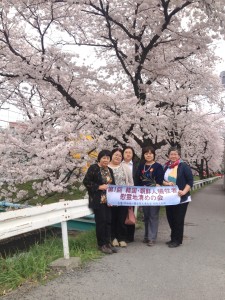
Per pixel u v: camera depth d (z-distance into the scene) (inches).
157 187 253.6
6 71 438.0
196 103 679.7
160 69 482.0
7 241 388.2
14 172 417.1
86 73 461.7
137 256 223.6
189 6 437.7
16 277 166.2
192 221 403.5
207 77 579.2
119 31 474.9
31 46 464.1
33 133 442.3
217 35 451.2
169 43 474.9
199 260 217.2
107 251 228.7
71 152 398.9
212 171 2283.5
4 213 158.6
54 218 193.8
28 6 409.1
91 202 234.1
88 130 414.9
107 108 428.1
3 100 481.1
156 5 417.1
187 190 254.1
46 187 408.2
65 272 184.5
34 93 491.8
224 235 311.0
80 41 498.6
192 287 166.2
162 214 474.6
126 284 167.9
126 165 260.2
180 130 597.0
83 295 152.2
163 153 607.2
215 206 610.9
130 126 432.5
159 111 480.4
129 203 249.8
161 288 163.6
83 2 407.5
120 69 531.8
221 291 161.8
